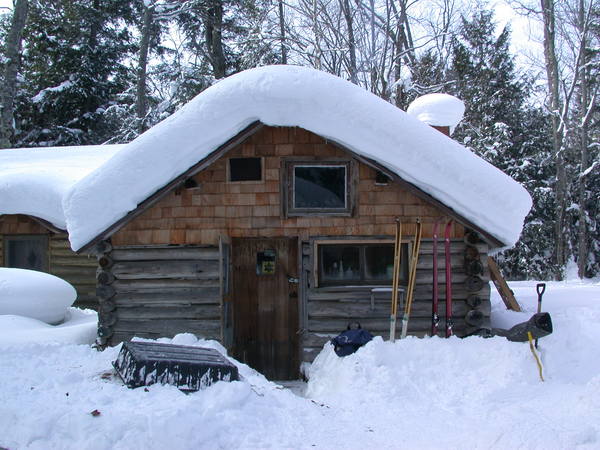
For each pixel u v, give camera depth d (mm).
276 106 6938
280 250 8023
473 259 7316
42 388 5039
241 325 7992
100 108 26000
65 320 9719
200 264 7559
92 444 3902
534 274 25031
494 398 5297
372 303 7398
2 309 8578
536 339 5965
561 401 4957
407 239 7406
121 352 5633
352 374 5785
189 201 7590
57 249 11930
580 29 23641
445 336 7270
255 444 4141
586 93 24562
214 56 24859
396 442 4340
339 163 7488
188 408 4395
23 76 26312
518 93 26812
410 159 6906
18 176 11711
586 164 23891
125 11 25875
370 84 21812
